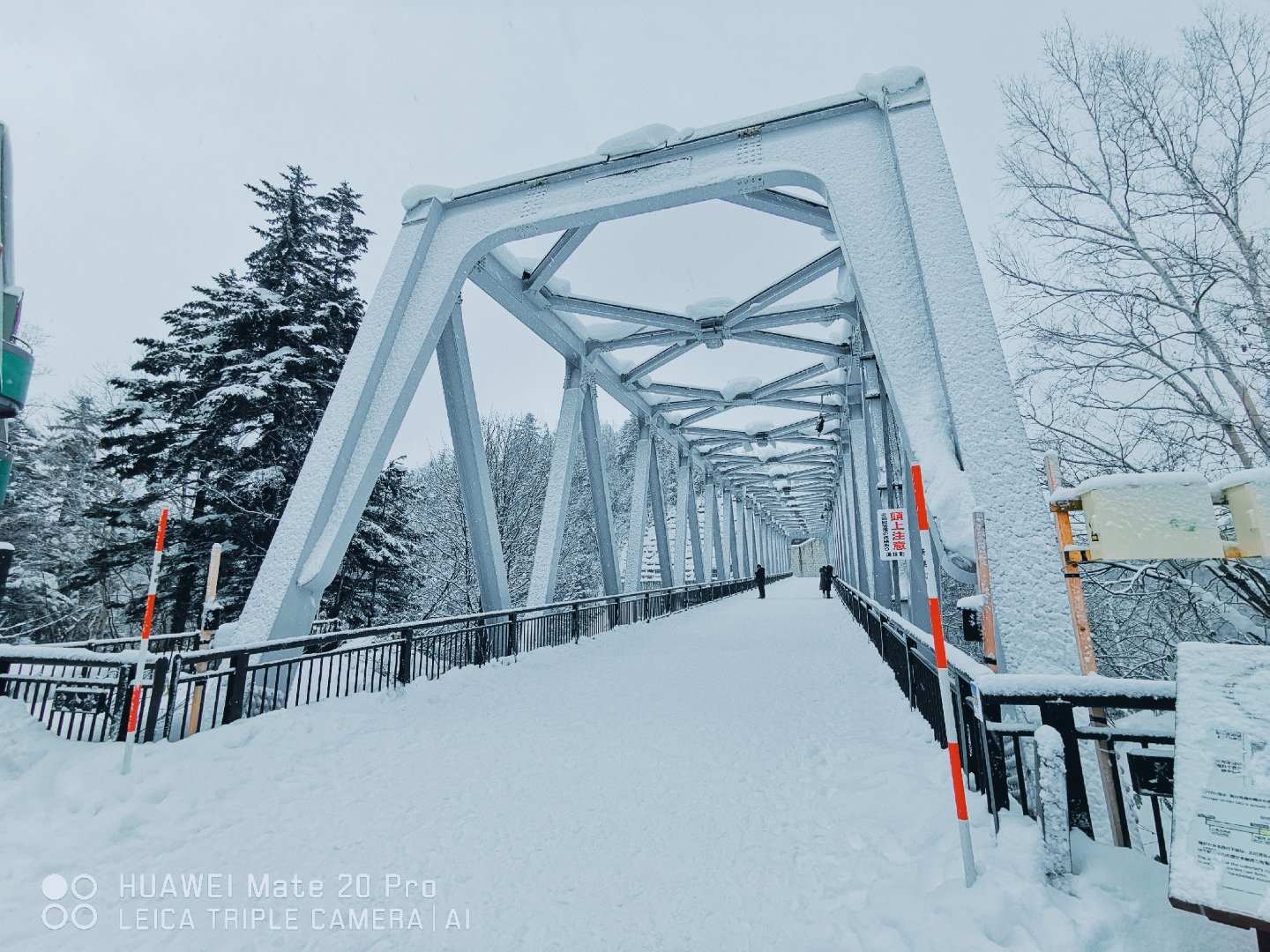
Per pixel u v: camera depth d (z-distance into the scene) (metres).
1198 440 7.77
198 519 12.30
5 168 4.50
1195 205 8.16
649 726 5.68
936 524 5.52
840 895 2.65
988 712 3.11
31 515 18.38
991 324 5.94
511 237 9.33
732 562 36.38
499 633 9.63
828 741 5.03
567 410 14.64
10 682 5.03
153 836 3.41
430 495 24.69
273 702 5.99
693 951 2.33
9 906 2.68
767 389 19.38
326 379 14.15
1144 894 2.17
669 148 8.58
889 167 7.27
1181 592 7.48
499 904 2.70
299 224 15.39
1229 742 1.93
